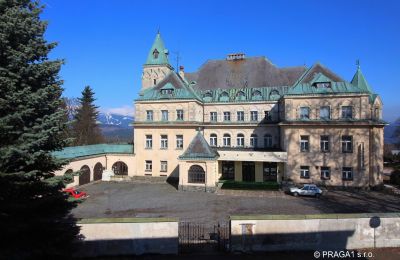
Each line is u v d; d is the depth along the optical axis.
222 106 46.34
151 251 14.76
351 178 35.66
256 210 26.66
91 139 68.00
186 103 42.03
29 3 11.84
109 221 14.65
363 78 40.34
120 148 44.72
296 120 37.41
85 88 70.94
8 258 10.50
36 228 11.80
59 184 12.48
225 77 49.12
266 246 14.97
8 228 10.40
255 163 40.97
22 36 11.23
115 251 14.62
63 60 12.55
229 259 14.16
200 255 14.73
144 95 44.72
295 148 37.41
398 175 38.88
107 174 42.78
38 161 11.71
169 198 31.72
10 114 10.73
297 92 37.69
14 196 10.89
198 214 25.55
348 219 15.09
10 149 10.09
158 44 52.34
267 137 43.88
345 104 36.00
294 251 14.92
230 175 42.47
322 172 36.66
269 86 46.09
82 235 13.98
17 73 11.16
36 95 11.17
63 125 12.40
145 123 42.97
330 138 36.31
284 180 37.81
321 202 29.64
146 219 14.88
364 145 35.16
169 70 52.25
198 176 35.41
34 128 11.39
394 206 27.81
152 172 42.81
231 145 45.16
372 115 37.84
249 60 49.72
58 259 12.13
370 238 15.12
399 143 69.00
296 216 15.10
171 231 14.88
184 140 41.75
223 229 20.75
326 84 37.19
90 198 31.86
